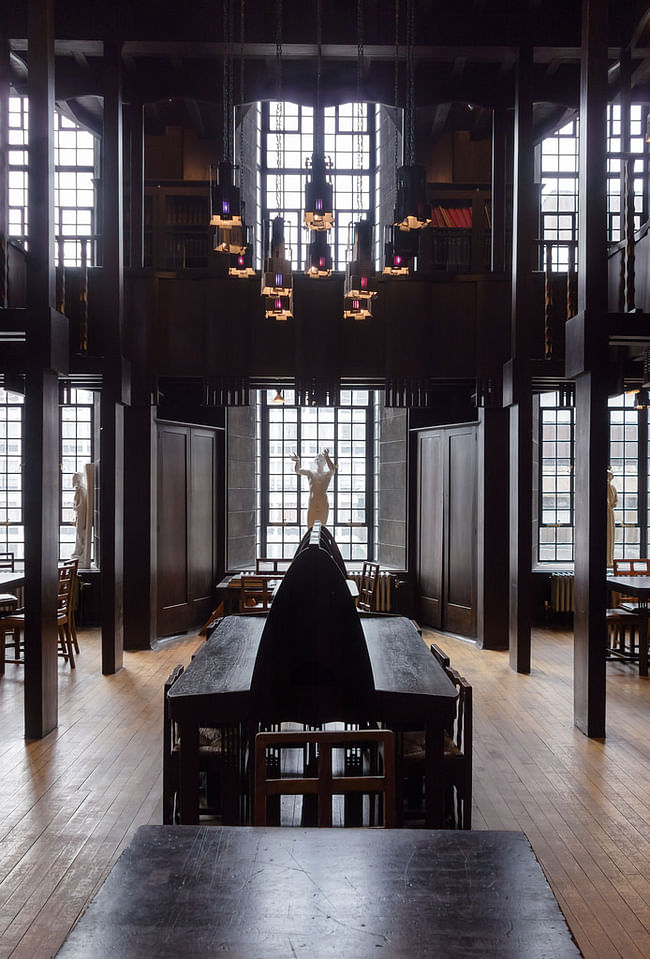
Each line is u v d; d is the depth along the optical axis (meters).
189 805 3.76
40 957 3.17
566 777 5.34
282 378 9.23
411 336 9.01
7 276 7.38
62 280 8.46
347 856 2.13
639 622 8.53
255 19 8.27
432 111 10.98
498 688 7.80
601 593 6.26
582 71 6.44
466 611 10.40
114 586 8.41
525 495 8.53
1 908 3.57
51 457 6.39
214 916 1.81
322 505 11.43
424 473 11.37
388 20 8.36
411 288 9.03
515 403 8.60
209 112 10.71
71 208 8.71
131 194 9.49
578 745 6.04
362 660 3.75
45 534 6.25
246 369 9.01
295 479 12.57
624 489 12.26
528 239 8.59
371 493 12.55
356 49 8.39
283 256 6.44
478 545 10.04
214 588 11.54
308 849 2.18
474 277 9.13
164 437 10.31
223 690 3.79
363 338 9.12
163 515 10.30
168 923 1.78
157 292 9.09
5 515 12.27
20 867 3.98
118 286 8.41
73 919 3.47
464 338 9.16
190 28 8.27
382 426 12.15
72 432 12.20
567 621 11.44
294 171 12.41
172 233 10.88
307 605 3.78
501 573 9.81
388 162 11.88
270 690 3.75
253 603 9.67
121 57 8.49
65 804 4.80
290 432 12.55
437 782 3.76
